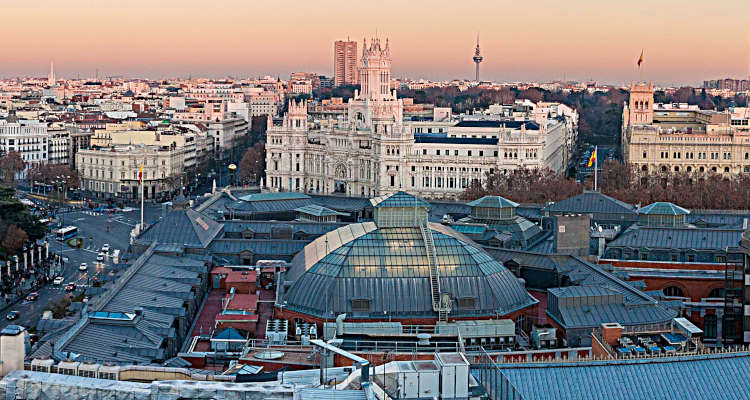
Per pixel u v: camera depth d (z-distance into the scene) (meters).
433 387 144.88
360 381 148.00
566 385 157.38
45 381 148.00
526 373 158.12
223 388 145.50
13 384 146.88
